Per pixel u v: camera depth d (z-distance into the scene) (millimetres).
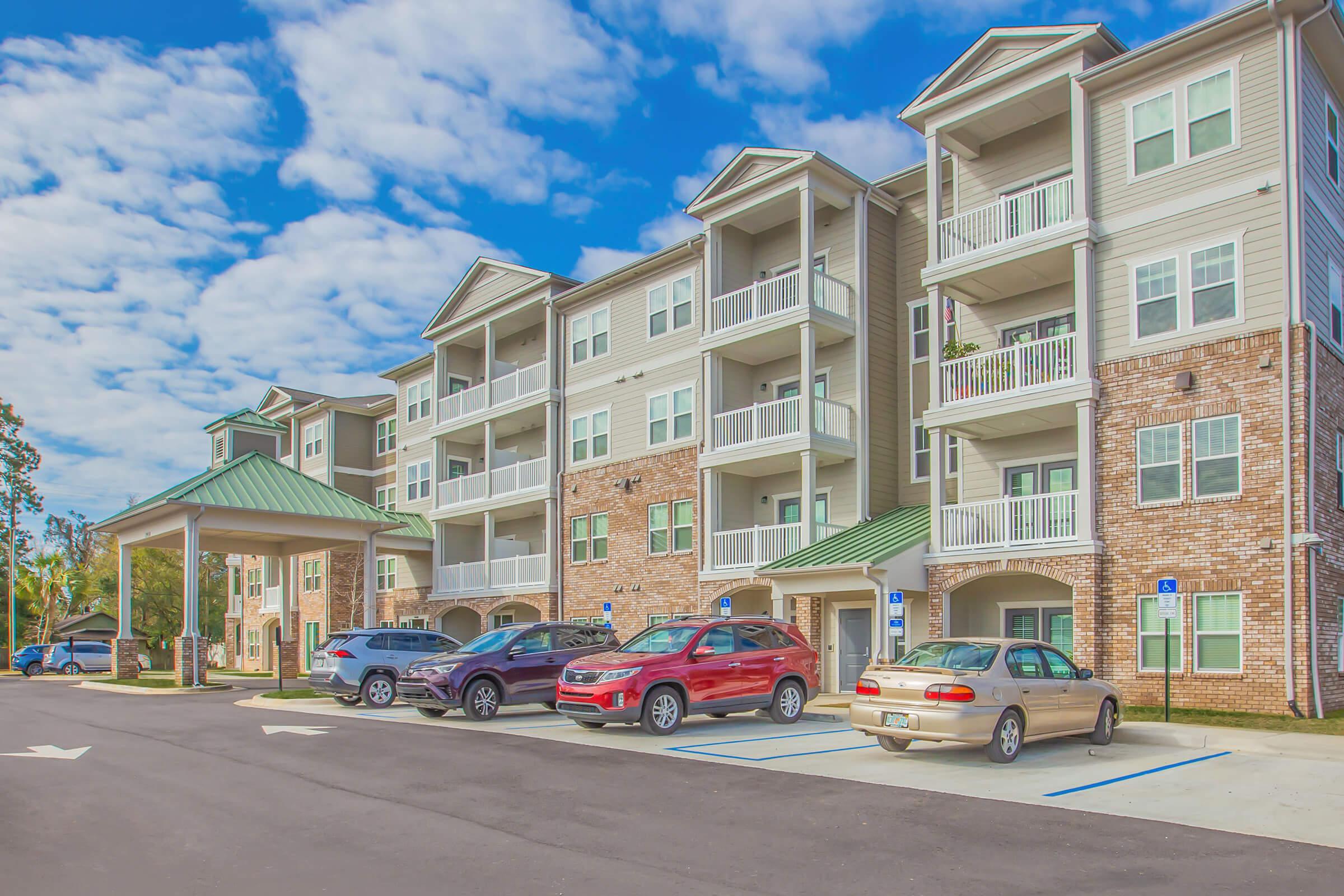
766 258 29391
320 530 31750
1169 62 19484
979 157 24094
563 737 15805
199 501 29312
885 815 9602
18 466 68500
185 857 8156
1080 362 19875
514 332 39031
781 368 28828
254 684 33094
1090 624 19047
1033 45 21594
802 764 12797
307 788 11281
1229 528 17781
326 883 7391
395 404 46281
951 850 8258
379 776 12031
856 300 26578
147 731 17094
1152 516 18766
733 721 18078
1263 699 17078
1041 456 22406
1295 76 17906
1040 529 20469
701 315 29656
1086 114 20500
